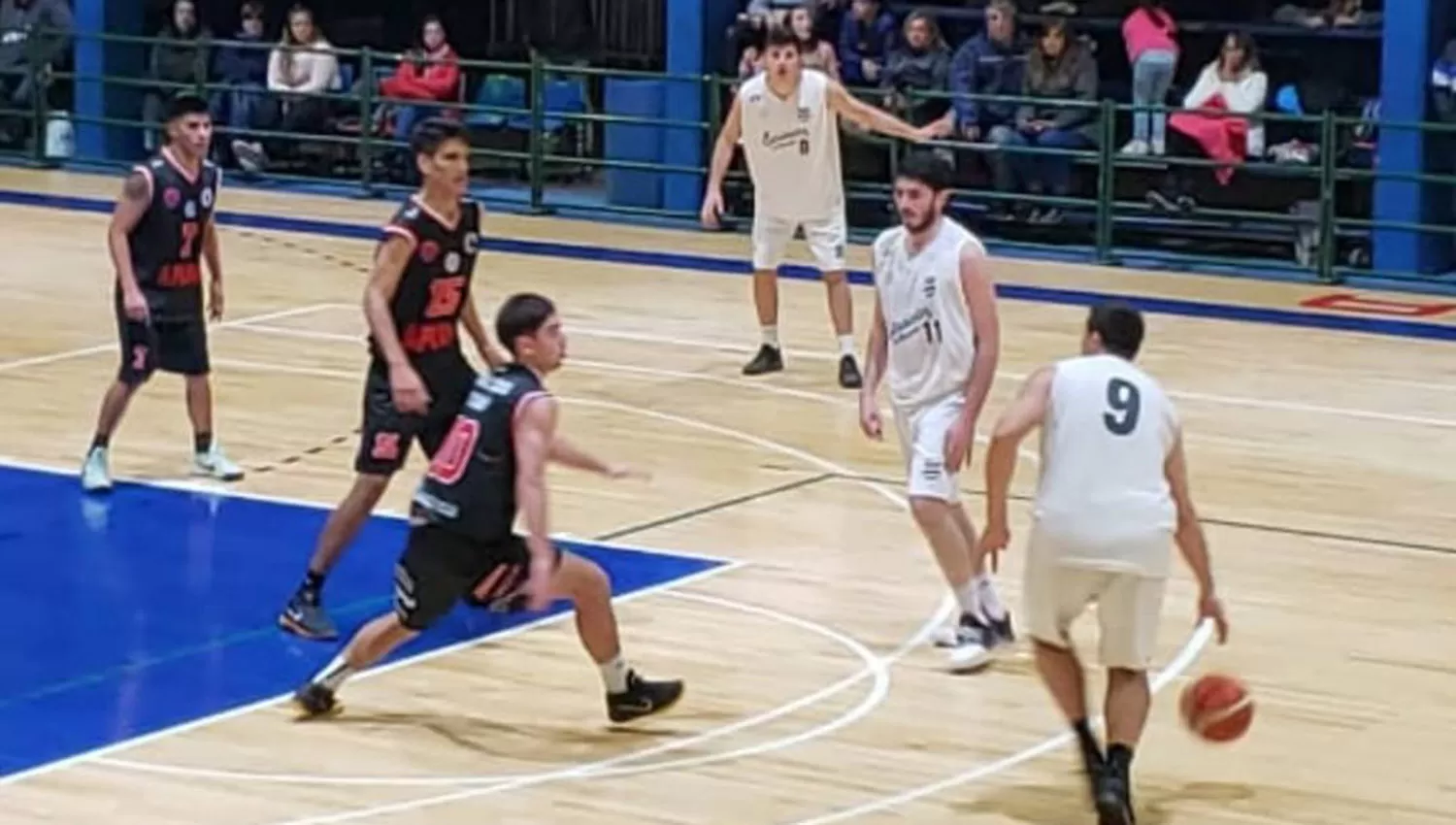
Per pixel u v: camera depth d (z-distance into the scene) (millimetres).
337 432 12383
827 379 13945
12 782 7312
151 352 11039
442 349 8805
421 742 7770
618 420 12781
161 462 11680
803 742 7812
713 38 20234
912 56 19062
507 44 22547
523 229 19531
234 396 13219
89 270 17469
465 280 8773
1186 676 8578
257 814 7047
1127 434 6980
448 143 8578
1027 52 18688
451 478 7656
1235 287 17297
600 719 8023
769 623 9156
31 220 19797
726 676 8492
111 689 8305
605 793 7293
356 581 9727
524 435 7496
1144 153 18078
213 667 8578
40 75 22734
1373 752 7797
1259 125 17906
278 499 11016
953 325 8477
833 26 19750
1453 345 15344
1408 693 8422
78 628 9047
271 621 9164
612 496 11141
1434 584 9883
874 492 11281
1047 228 19094
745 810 7160
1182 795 7371
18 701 8164
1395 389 13922
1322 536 10641
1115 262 18172
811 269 17891
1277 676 8594
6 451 11844
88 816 7012
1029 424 7023
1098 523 6906
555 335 7633
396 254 8594
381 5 23812
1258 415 13156
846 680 8477
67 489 11125
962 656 8570
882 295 8672
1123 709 7043
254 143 21828
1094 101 18297
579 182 22031
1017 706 8211
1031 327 15594
